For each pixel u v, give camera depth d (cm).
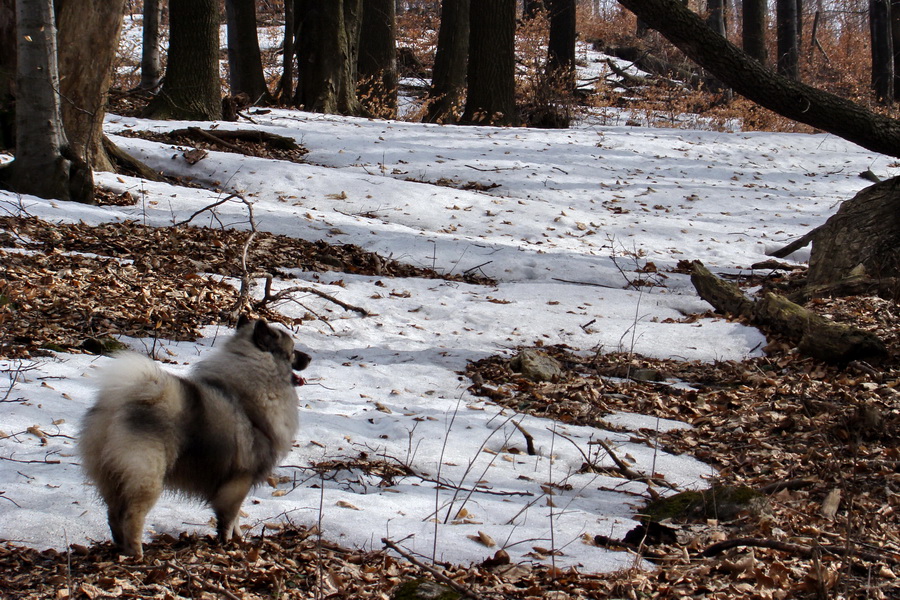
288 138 2011
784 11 3400
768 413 830
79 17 1478
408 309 1167
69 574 389
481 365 976
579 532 557
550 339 1092
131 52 3369
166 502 548
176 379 445
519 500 623
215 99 2183
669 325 1143
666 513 595
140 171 1644
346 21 2769
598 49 4300
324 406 797
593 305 1231
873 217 1238
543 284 1309
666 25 987
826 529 575
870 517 598
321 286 1196
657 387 931
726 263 1506
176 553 463
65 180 1388
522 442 748
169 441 437
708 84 3459
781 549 493
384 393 858
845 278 1189
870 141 1071
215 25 2162
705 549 523
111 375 429
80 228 1259
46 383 730
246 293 998
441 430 759
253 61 2695
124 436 426
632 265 1448
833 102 1046
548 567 491
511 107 2616
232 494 470
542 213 1703
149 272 1119
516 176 1934
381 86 2992
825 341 953
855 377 908
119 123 1978
